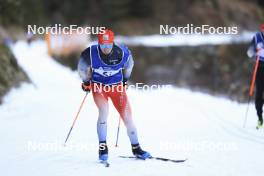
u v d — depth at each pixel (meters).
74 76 65.56
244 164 18.83
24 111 37.25
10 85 44.50
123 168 18.22
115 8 148.75
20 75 49.12
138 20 150.62
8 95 42.53
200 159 19.77
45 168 18.97
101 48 18.27
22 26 118.44
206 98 43.56
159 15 153.25
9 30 110.31
